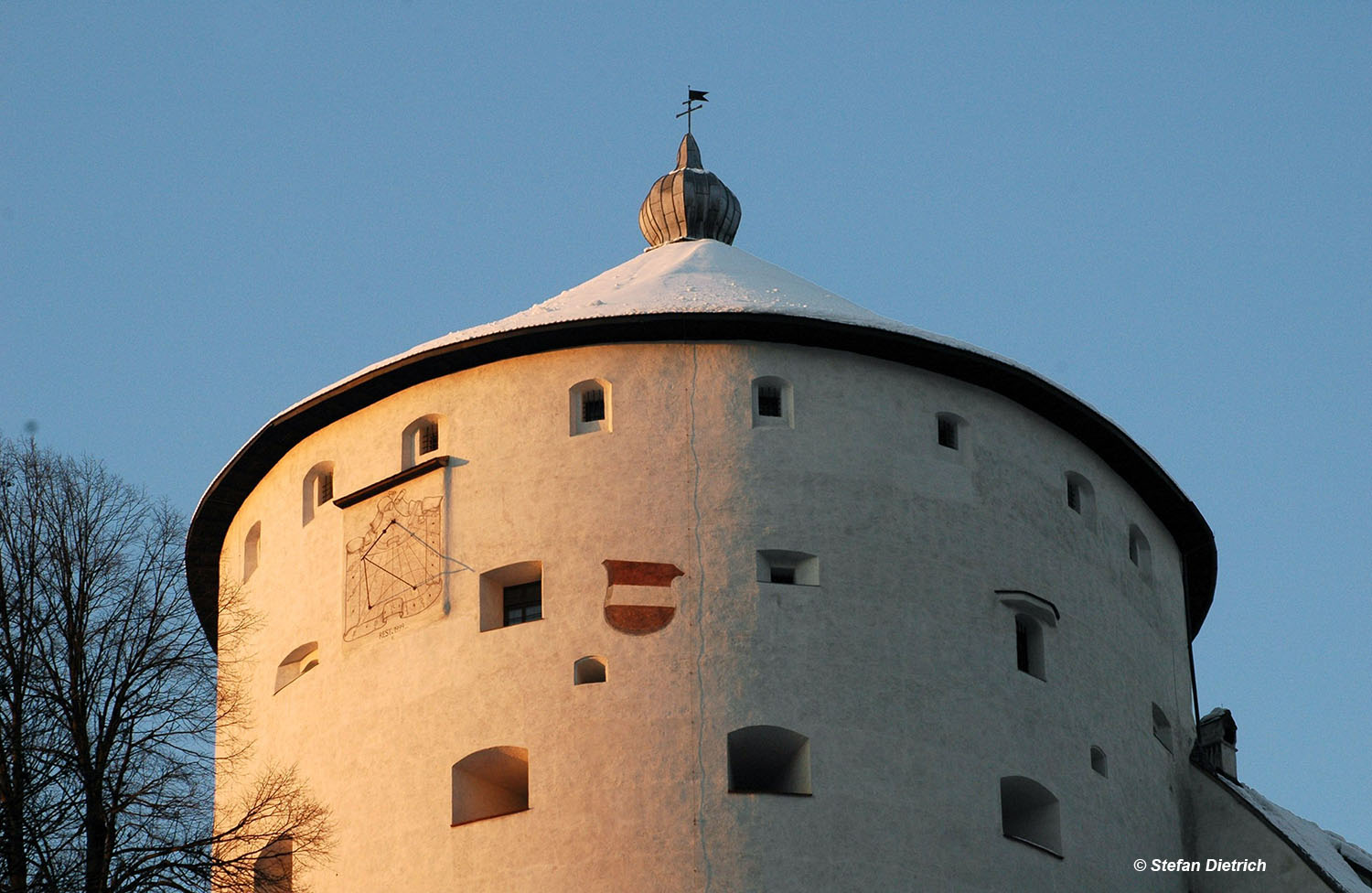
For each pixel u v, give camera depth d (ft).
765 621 429.79
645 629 428.97
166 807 375.66
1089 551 482.69
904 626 438.40
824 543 440.04
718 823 411.13
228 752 472.03
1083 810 450.30
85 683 382.22
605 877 408.67
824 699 425.69
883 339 457.68
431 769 430.61
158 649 391.86
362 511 463.42
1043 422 482.69
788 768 426.92
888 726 427.74
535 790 418.51
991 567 454.81
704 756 417.49
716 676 424.05
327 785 444.96
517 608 444.14
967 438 465.88
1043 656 459.32
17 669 378.32
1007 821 451.12
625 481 442.50
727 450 444.55
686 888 406.41
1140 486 510.58
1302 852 484.74
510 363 458.91
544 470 446.60
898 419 457.68
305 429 481.87
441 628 441.27
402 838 428.15
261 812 437.17
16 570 393.29
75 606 391.04
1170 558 529.04
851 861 412.98
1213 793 499.10
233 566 502.38
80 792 368.68
